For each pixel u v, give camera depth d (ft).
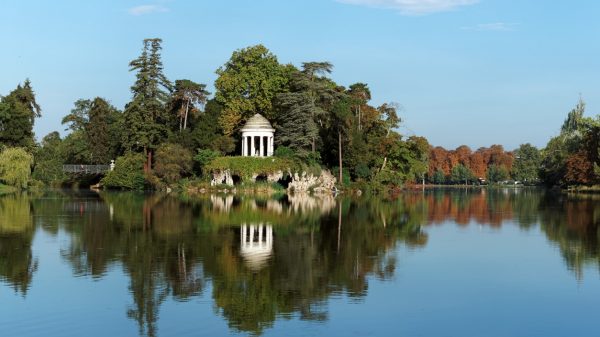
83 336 74.69
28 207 237.86
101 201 276.62
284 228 170.91
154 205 252.01
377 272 110.32
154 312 84.23
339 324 79.46
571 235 162.20
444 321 81.15
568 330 78.02
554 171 500.74
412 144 419.33
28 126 393.29
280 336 74.90
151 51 414.82
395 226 180.75
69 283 100.17
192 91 436.76
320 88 373.81
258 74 400.88
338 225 180.96
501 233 166.40
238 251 130.52
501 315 83.97
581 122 425.28
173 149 386.32
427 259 123.54
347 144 385.50
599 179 415.85
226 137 394.93
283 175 370.94
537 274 109.40
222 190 363.56
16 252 127.85
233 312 84.23
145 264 115.44
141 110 404.77
